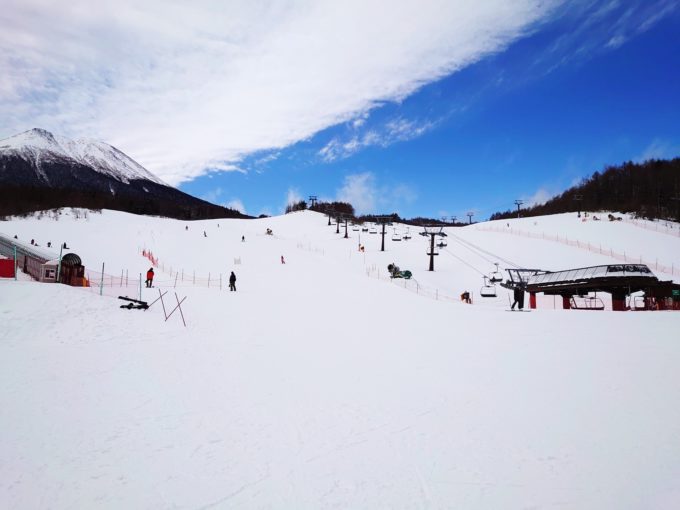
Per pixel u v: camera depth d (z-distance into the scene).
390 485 7.36
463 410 10.90
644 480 7.28
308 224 119.94
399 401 11.73
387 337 21.02
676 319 21.14
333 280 45.69
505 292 50.28
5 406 10.70
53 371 13.95
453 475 7.69
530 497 6.91
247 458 8.38
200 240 70.75
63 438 9.06
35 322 20.23
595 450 8.41
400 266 62.22
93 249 57.09
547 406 10.79
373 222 130.00
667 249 64.44
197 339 20.47
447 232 96.31
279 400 11.89
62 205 114.25
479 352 16.97
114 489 7.11
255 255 60.72
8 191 125.06
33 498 6.75
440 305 33.72
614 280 32.38
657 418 9.65
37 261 31.19
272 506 6.68
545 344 17.47
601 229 79.56
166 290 34.34
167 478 7.53
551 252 66.25
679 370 12.66
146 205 172.38
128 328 21.52
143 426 9.88
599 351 15.53
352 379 13.95
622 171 163.75
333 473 7.79
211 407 11.29
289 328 23.50
